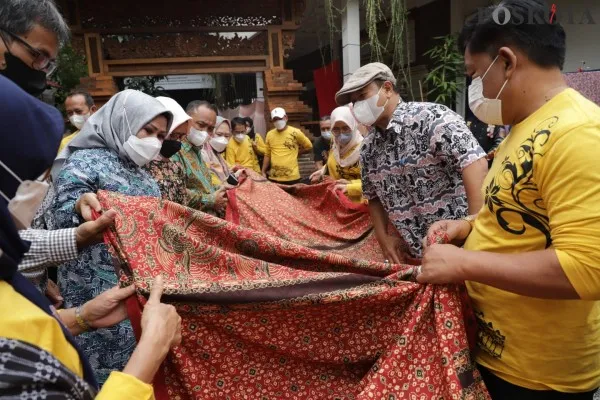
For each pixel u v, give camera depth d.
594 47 6.07
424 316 1.31
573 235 0.97
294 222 3.25
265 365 1.40
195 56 7.13
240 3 7.12
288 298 1.32
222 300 1.29
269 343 1.38
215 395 1.33
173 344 1.04
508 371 1.23
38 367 0.70
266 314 1.35
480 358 1.33
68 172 1.80
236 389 1.36
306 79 12.40
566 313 1.14
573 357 1.16
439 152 2.03
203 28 7.05
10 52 1.49
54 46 1.57
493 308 1.25
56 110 0.86
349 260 1.51
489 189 1.20
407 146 2.12
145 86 9.07
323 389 1.41
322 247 3.01
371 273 1.51
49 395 0.70
